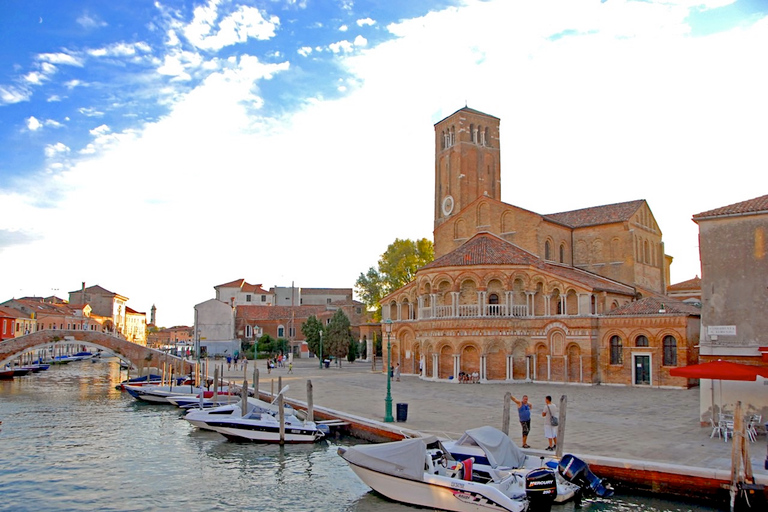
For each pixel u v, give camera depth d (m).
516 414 36.91
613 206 74.75
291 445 34.75
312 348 96.19
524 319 58.72
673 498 22.84
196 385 61.53
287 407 39.78
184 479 28.11
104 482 27.72
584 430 31.14
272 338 119.94
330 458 31.75
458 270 60.44
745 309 30.55
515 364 58.53
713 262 31.62
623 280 69.06
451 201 83.88
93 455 33.03
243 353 114.69
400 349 70.94
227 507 24.12
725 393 30.55
